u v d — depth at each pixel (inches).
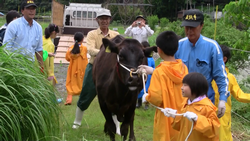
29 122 152.0
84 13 876.0
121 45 165.9
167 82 138.8
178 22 580.4
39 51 220.8
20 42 205.6
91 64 215.8
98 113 259.1
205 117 122.0
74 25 874.1
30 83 157.6
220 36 355.9
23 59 161.8
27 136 154.1
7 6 1785.2
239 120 256.4
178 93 139.6
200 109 126.3
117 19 1530.5
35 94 157.6
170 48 142.3
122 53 160.7
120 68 161.5
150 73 153.0
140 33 387.5
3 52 161.3
